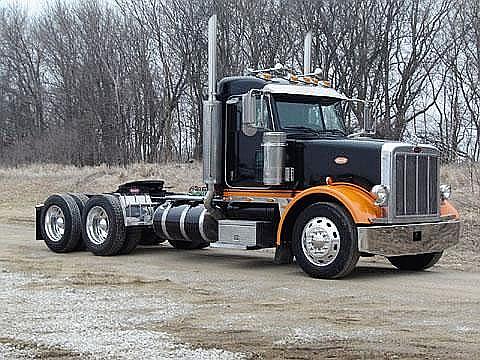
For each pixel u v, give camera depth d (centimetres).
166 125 4469
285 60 3950
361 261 1418
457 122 3641
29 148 4769
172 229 1382
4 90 5456
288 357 711
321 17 3919
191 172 3183
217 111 1325
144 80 4566
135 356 714
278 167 1239
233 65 3991
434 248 1202
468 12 3803
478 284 1133
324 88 1327
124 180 3222
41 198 3158
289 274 1228
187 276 1208
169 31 4481
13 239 1797
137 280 1162
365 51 3919
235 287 1101
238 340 776
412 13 3969
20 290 1066
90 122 4631
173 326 841
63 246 1502
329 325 848
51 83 5275
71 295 1029
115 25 4797
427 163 1212
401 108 3944
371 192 1158
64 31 5084
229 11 4041
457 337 790
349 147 1194
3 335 796
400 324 852
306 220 1177
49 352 730
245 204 1308
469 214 1816
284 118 1259
